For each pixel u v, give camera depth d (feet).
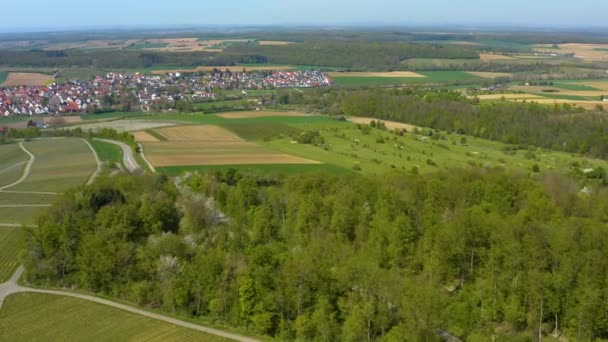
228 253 317.22
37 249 331.16
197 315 289.33
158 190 424.87
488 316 267.39
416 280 300.40
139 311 291.99
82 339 266.36
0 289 315.37
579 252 274.98
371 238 328.49
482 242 306.35
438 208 367.66
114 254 316.40
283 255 305.73
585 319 252.62
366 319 254.47
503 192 385.29
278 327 271.08
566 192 398.42
